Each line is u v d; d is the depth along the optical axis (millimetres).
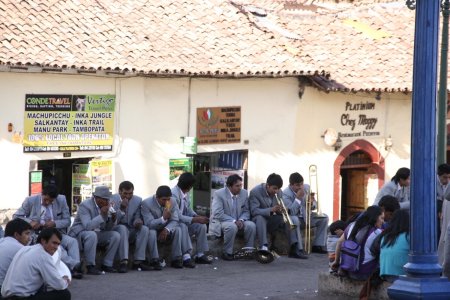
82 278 16266
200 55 23531
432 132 10508
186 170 23062
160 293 15172
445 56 18891
